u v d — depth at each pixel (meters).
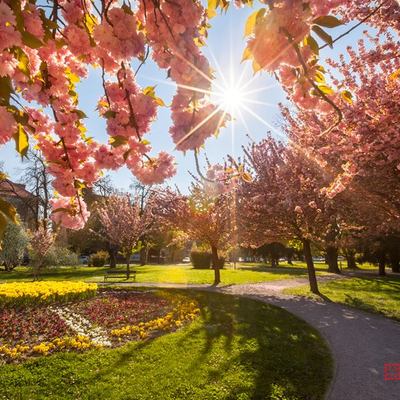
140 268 35.44
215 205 20.14
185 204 20.50
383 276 28.11
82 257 51.69
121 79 1.88
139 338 8.16
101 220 28.69
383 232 17.38
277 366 6.46
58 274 27.92
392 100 7.84
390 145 8.38
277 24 1.37
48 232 22.70
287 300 14.31
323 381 5.89
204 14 1.99
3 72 1.44
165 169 2.18
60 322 9.70
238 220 18.50
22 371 5.95
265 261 53.50
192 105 1.71
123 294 15.45
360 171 9.41
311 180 15.89
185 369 6.18
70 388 5.43
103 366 6.27
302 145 14.29
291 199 15.82
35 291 12.24
